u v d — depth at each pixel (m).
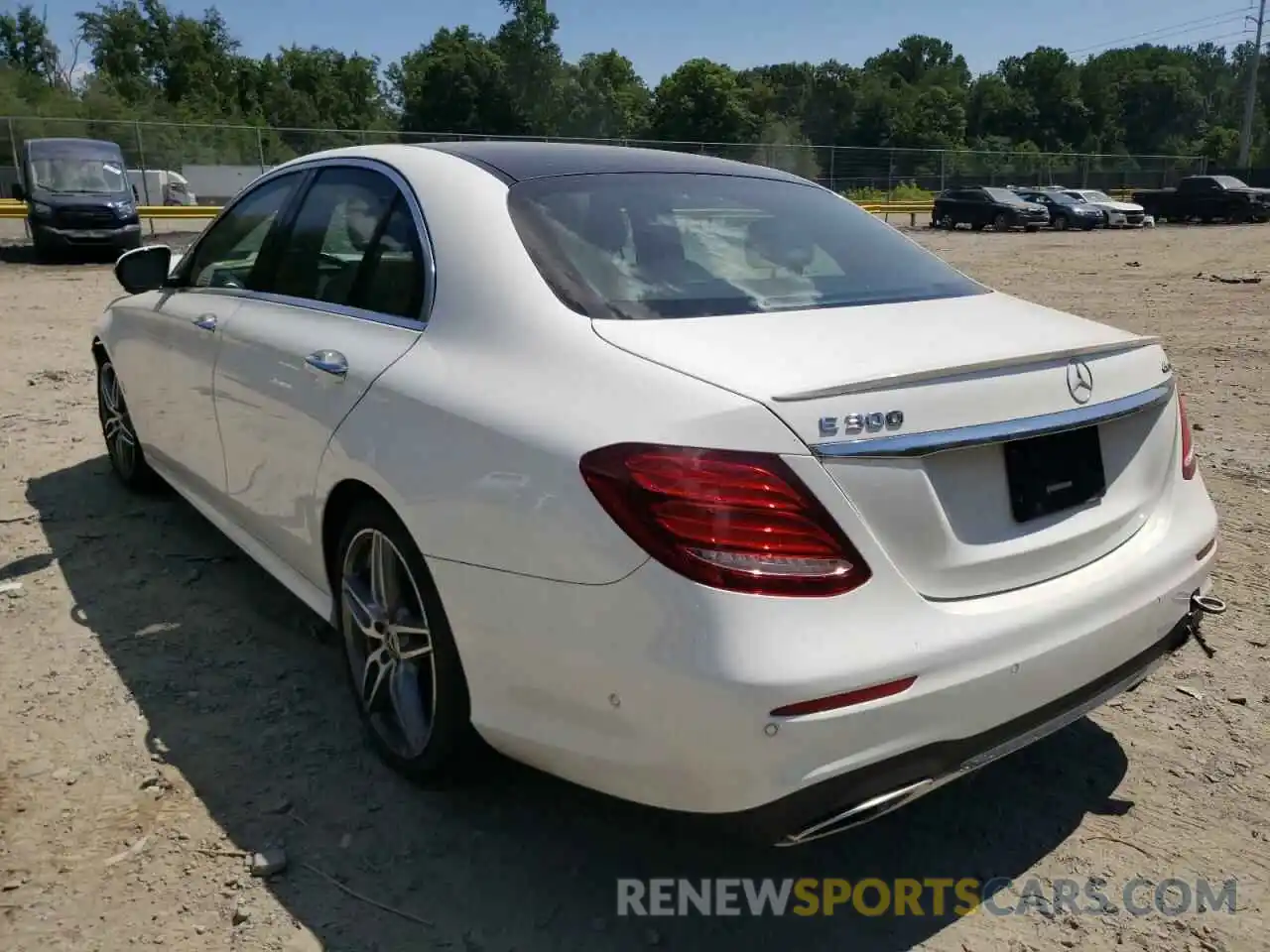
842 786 2.05
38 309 12.55
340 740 3.10
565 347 2.39
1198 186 37.19
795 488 2.01
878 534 2.08
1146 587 2.52
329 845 2.64
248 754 3.02
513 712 2.35
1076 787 2.96
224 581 4.19
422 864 2.59
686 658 1.97
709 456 2.02
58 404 7.15
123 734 3.10
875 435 2.08
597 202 2.92
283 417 3.16
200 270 4.16
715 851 2.67
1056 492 2.39
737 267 2.82
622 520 2.05
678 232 2.90
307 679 3.45
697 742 1.99
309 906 2.43
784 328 2.44
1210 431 6.77
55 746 3.03
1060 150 96.75
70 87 68.44
